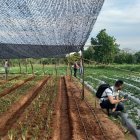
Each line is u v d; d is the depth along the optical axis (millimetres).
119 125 15086
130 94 23344
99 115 16531
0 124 15398
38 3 14219
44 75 48719
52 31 16578
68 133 13969
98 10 14336
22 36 17688
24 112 17828
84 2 13867
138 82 34062
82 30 16234
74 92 26359
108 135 13078
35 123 15281
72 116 16250
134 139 13055
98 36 85312
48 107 19172
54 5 14281
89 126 14477
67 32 16672
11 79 39094
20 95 24297
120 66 71500
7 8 14539
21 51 22125
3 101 21156
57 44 19391
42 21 15516
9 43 19391
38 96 23422
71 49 20516
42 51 21828
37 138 12906
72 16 14922
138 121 14625
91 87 28766
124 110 16906
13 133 13578
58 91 27562
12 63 75500
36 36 17594
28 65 77188
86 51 84312
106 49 84438
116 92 16578
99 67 79625
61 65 73562
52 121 15594
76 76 44406
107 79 37906
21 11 14781
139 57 95375
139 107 18359
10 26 16281
